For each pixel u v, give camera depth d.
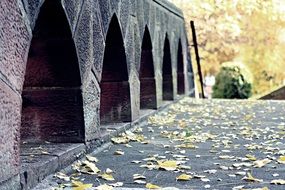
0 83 2.21
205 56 14.65
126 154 3.62
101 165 3.22
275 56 14.89
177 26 8.96
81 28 3.45
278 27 14.12
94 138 3.74
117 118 5.02
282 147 3.91
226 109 7.64
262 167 3.11
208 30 13.65
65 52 3.37
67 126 3.53
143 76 6.75
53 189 2.57
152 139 4.40
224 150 3.77
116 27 4.58
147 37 6.38
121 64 4.93
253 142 4.20
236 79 12.57
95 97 3.81
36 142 3.51
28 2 2.53
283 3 13.55
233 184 2.65
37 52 3.38
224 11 13.27
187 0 12.77
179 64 9.78
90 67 3.67
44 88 3.51
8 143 2.30
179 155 3.54
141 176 2.84
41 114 3.52
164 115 6.64
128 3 4.93
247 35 14.57
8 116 2.31
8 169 2.30
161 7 7.24
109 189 2.52
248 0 13.32
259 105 8.45
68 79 3.48
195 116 6.57
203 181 2.72
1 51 2.21
